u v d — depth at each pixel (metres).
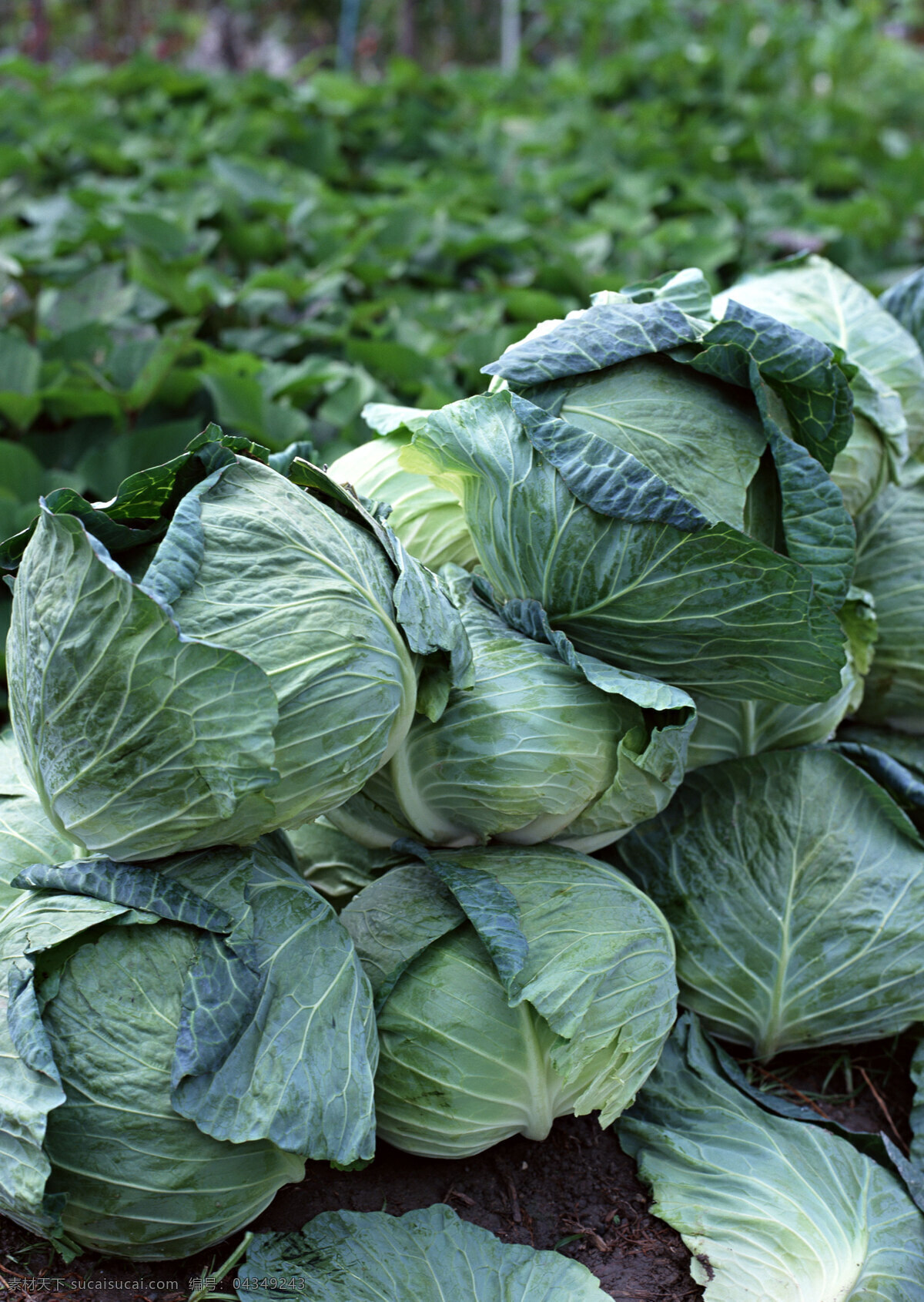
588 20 11.44
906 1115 2.89
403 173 8.36
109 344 5.52
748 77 10.14
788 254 7.39
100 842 2.18
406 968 2.41
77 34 13.47
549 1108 2.44
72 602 2.02
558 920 2.44
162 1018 2.09
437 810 2.58
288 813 2.20
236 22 14.42
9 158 7.61
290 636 2.09
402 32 13.23
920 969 2.79
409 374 5.38
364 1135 2.15
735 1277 2.34
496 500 2.52
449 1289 2.27
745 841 2.85
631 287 2.83
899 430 2.99
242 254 7.03
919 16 13.70
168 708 1.99
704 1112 2.70
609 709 2.50
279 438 4.78
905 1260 2.40
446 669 2.42
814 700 2.58
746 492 2.42
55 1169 2.07
